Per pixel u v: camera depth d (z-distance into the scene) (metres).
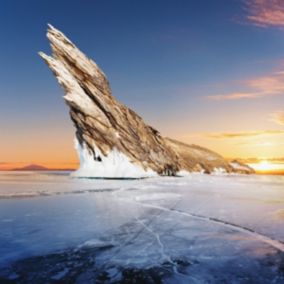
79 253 6.47
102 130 35.59
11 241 7.33
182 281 5.09
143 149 39.53
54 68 34.56
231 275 5.32
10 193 17.11
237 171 64.12
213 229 8.55
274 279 5.15
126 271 5.51
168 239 7.54
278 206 12.53
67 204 13.12
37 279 5.15
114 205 12.84
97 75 39.66
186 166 49.47
